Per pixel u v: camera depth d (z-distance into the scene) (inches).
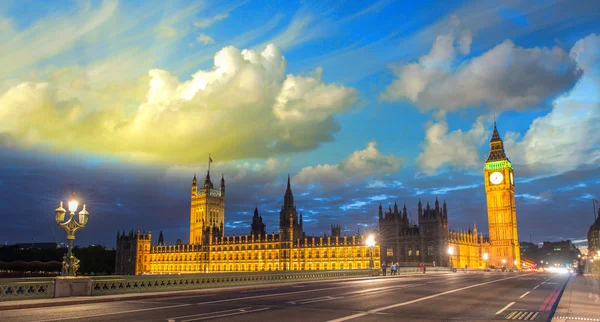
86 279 1609.3
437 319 1117.1
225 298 1669.5
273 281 2647.6
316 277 3122.5
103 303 1482.5
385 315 1181.7
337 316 1157.1
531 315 1209.4
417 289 2135.8
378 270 3843.5
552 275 4367.6
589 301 1459.2
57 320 1064.2
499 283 2728.8
